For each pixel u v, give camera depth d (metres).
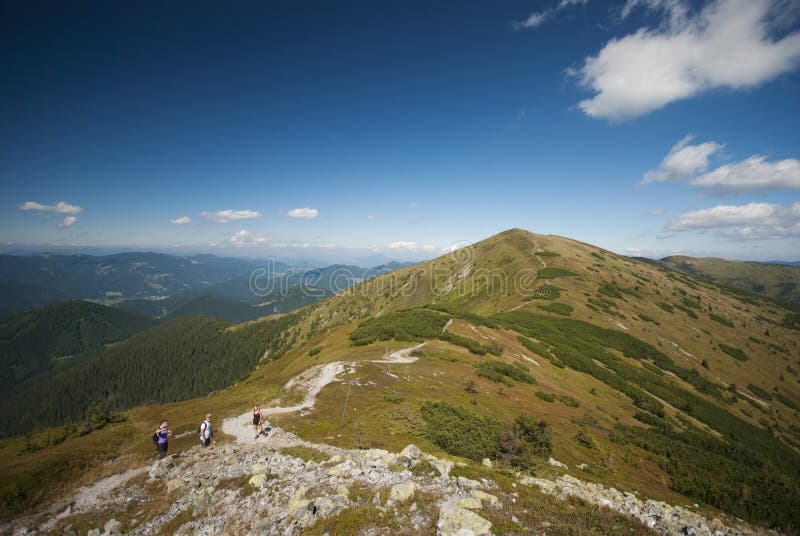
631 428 49.50
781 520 26.98
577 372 73.81
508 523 13.09
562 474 26.56
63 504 19.78
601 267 172.50
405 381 44.12
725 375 112.06
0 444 34.56
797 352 141.62
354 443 26.12
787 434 88.88
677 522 16.81
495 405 41.97
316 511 15.02
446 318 85.06
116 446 27.22
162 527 16.91
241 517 16.34
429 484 17.11
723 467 38.31
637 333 116.25
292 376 47.66
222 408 36.06
